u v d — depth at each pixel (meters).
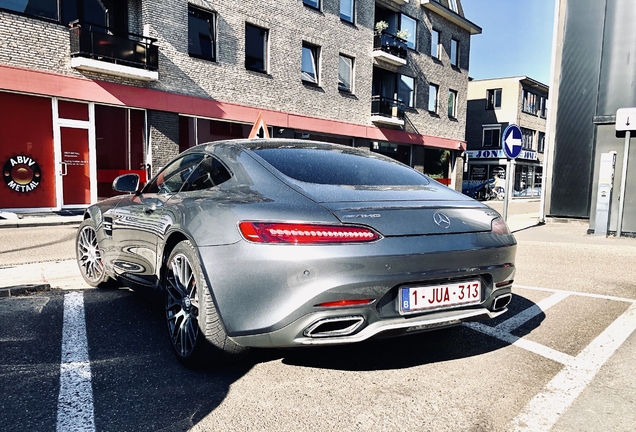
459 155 26.97
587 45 11.60
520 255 7.28
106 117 12.46
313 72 17.97
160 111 13.20
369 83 20.42
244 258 2.33
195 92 13.92
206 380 2.58
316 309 2.22
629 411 2.29
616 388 2.54
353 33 19.42
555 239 8.98
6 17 10.50
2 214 10.60
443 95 25.44
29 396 2.35
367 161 3.31
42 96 11.39
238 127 15.38
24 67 10.82
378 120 20.33
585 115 11.73
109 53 11.75
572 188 12.03
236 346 2.55
